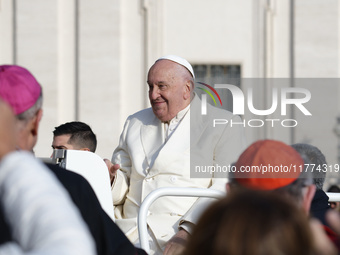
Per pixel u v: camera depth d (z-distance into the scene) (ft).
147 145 44.91
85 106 140.36
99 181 37.63
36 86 23.32
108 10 140.56
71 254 14.90
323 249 15.79
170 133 44.34
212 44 139.33
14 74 23.12
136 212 43.45
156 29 139.64
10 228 16.58
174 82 44.21
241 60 138.92
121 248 23.45
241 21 139.23
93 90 140.36
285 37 139.54
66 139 46.88
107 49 140.67
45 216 15.52
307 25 138.72
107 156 139.44
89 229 23.11
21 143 23.02
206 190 36.45
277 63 139.23
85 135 47.21
